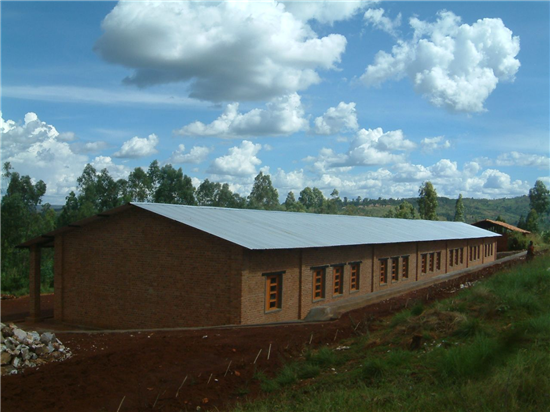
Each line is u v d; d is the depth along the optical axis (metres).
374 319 16.75
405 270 33.78
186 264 20.25
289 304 21.59
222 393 9.83
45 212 78.56
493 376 7.79
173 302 20.50
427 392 7.98
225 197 78.31
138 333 17.75
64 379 10.34
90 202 58.00
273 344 13.43
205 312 19.59
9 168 59.62
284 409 8.27
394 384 8.70
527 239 68.56
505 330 11.32
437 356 9.75
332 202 117.62
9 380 10.44
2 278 40.47
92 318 23.06
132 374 10.69
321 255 23.97
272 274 20.50
